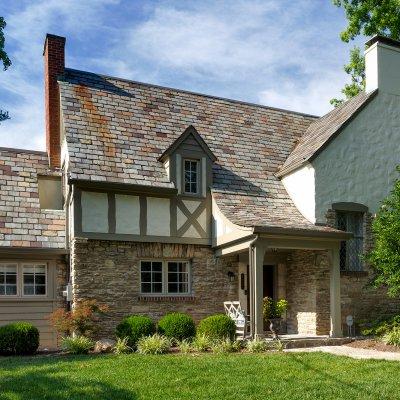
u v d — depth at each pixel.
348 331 14.87
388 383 8.26
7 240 13.97
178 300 14.37
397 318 13.98
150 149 15.41
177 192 14.54
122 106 16.36
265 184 16.25
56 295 14.25
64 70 16.66
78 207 13.49
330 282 13.95
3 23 12.30
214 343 11.77
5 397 7.56
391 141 16.81
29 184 15.70
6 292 13.91
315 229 13.45
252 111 18.95
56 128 16.78
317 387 8.05
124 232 13.96
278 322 15.41
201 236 14.92
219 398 7.56
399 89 17.25
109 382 8.31
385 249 13.47
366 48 17.52
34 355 11.63
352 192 15.77
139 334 12.28
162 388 8.02
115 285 13.76
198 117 17.48
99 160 14.28
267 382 8.34
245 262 15.37
